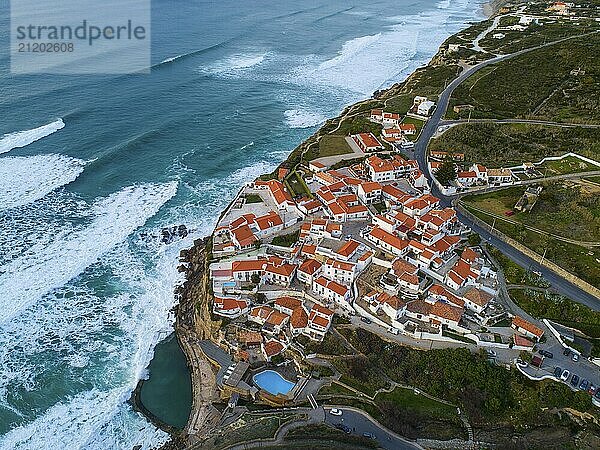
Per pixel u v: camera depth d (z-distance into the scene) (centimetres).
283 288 7294
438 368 5956
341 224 8319
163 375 6631
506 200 8675
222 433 5475
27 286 7656
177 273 8219
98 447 5747
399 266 7175
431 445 5225
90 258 8306
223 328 6894
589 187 8831
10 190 9656
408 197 8619
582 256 7200
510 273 7075
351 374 6116
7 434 5806
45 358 6706
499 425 5438
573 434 5247
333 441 5172
